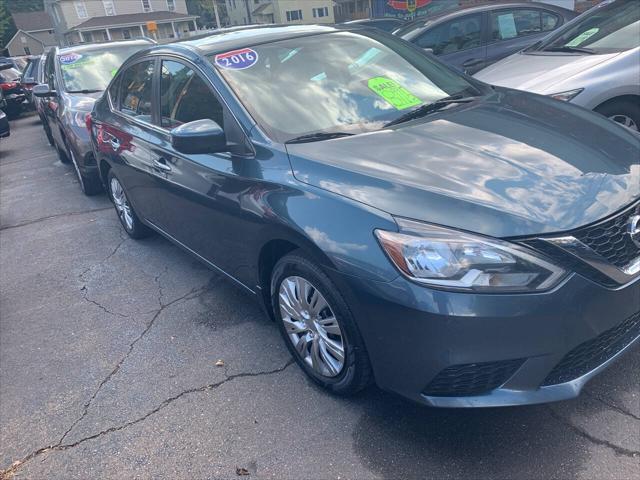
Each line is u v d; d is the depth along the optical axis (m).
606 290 2.29
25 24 76.31
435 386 2.33
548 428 2.55
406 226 2.30
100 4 60.25
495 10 8.21
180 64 3.82
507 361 2.23
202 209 3.48
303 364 3.02
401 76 3.68
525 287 2.18
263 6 49.69
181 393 3.12
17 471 2.74
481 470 2.38
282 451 2.62
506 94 3.71
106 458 2.74
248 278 3.30
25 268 5.22
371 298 2.34
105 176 5.56
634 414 2.56
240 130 3.14
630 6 5.59
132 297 4.34
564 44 5.77
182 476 2.56
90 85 7.55
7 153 11.85
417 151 2.78
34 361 3.66
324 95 3.36
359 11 38.69
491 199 2.35
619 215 2.38
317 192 2.62
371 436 2.63
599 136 2.92
